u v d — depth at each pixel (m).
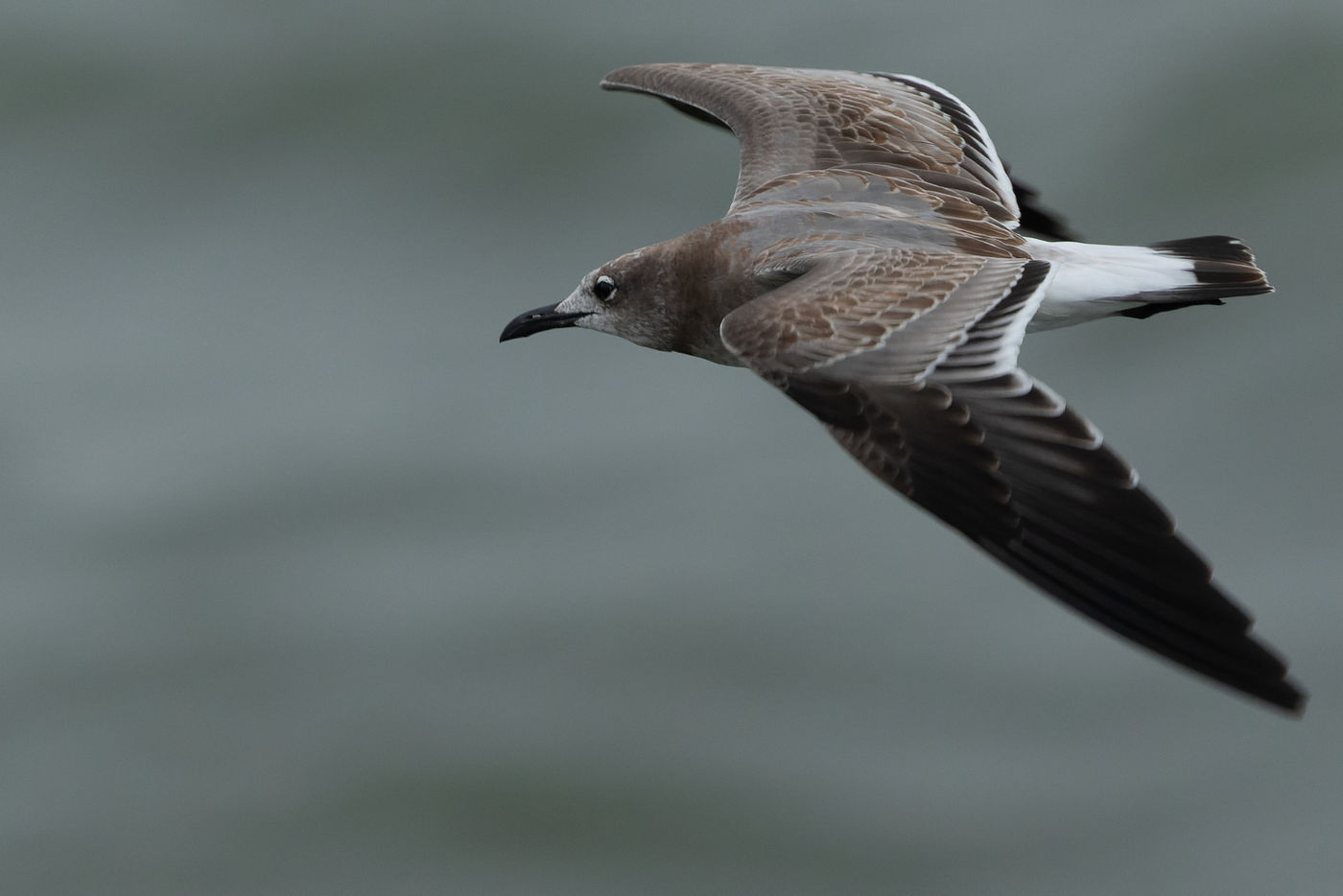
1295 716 6.07
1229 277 8.39
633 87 11.02
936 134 9.94
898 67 19.59
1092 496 6.57
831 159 9.73
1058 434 6.72
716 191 18.56
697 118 11.05
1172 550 6.40
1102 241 17.70
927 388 7.05
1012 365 7.00
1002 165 9.88
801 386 7.25
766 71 10.83
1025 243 8.61
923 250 7.91
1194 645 6.26
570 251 18.33
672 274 9.17
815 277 7.77
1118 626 6.36
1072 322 8.55
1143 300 8.37
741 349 7.45
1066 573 6.52
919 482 6.88
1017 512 6.67
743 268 8.85
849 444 7.05
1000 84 19.27
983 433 6.86
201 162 19.80
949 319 7.28
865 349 7.26
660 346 9.52
